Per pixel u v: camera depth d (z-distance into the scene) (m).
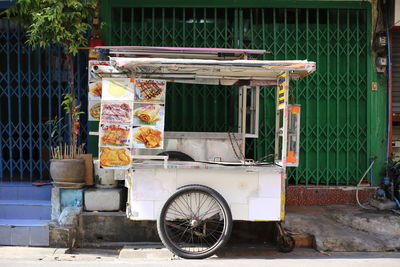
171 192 4.65
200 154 5.73
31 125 6.29
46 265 4.52
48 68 6.26
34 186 5.98
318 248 5.13
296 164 4.68
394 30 6.48
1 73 6.26
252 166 4.74
